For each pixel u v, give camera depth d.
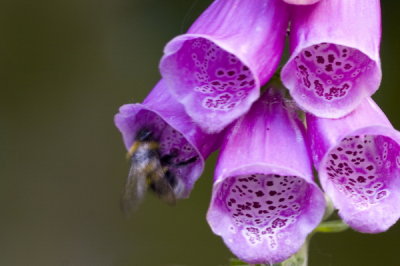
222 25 0.42
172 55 0.41
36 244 0.94
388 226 0.40
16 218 0.96
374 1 0.41
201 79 0.41
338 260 0.84
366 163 0.41
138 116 0.43
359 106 0.41
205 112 0.40
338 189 0.41
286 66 0.40
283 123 0.42
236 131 0.42
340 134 0.41
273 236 0.41
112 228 0.94
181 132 0.42
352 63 0.41
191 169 0.43
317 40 0.40
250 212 0.41
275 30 0.41
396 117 0.88
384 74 0.89
